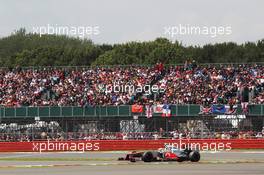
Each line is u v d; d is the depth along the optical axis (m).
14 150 158.75
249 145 154.75
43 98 187.50
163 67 193.38
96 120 165.12
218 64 193.00
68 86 190.25
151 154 108.25
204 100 172.62
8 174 85.50
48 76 194.88
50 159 123.44
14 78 196.00
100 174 82.94
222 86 181.50
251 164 100.81
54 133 161.62
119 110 168.00
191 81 186.25
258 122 160.00
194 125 161.00
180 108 164.62
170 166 96.94
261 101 167.50
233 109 164.00
